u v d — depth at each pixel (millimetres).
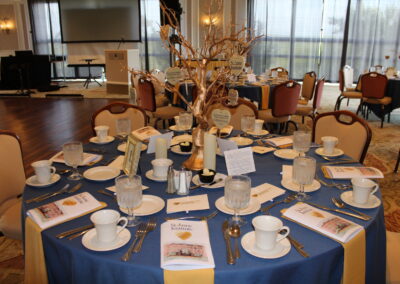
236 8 9609
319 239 1173
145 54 10859
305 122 5941
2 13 10906
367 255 1302
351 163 1877
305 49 9820
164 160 1694
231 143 1810
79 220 1300
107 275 1070
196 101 1785
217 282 1017
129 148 1602
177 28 1772
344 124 2336
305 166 1403
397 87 5504
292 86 4289
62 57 10422
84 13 10188
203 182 1588
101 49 10602
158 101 5207
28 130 5398
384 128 5488
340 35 9508
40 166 1573
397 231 2529
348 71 6742
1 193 1962
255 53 9953
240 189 1203
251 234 1182
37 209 1329
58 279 1240
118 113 2764
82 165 1835
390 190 3195
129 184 1249
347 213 1340
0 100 8188
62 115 6492
